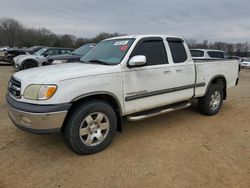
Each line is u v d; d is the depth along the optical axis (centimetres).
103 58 421
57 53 1619
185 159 353
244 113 597
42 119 316
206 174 314
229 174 314
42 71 360
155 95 429
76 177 306
